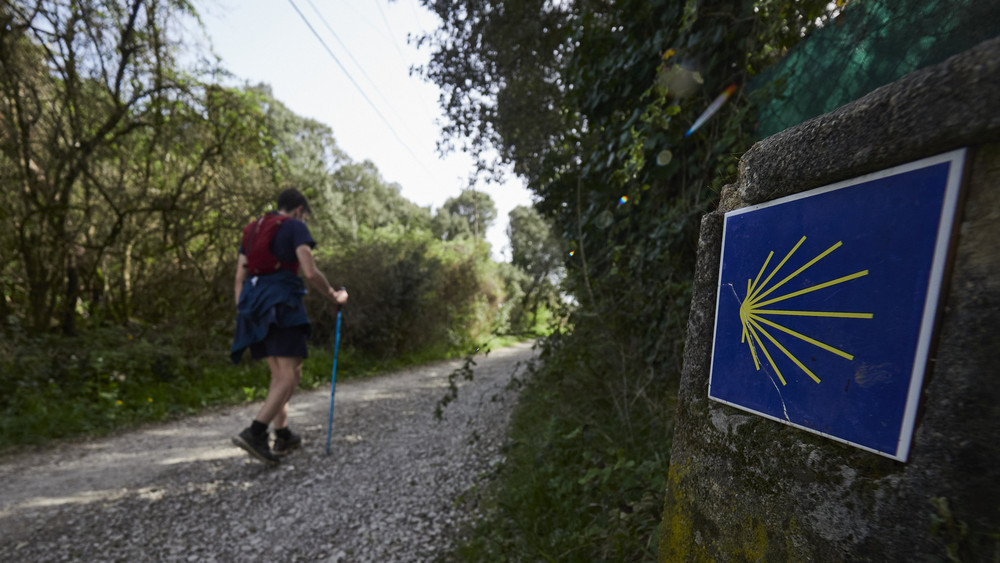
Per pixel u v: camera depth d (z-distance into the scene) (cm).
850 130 65
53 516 263
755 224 81
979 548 51
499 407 470
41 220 566
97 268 675
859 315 63
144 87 606
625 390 257
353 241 995
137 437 418
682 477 96
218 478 315
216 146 673
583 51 300
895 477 58
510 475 258
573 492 217
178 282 725
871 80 126
